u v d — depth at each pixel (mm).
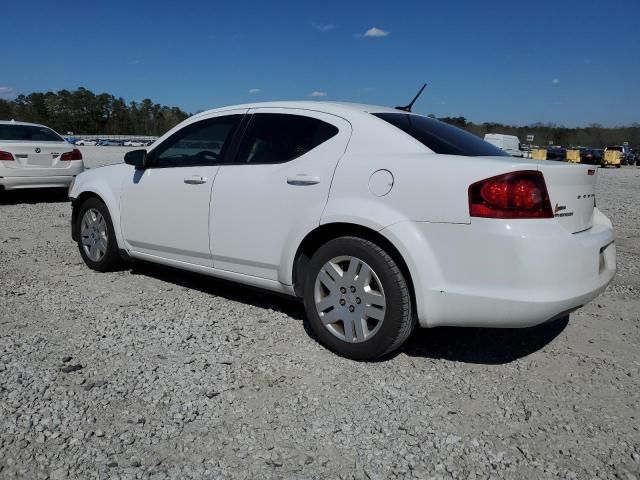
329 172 3615
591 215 3578
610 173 32938
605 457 2586
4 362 3316
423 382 3275
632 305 4871
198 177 4352
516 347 3861
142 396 2990
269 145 4066
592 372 3486
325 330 3629
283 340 3832
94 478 2318
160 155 4797
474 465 2492
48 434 2602
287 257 3783
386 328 3338
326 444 2615
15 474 2320
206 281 5246
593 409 3025
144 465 2414
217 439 2627
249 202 4000
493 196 3008
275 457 2504
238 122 4336
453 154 3455
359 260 3430
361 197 3432
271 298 4750
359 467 2449
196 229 4379
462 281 3111
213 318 4215
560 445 2672
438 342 3906
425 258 3188
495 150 3943
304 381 3234
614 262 3697
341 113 3834
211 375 3264
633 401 3125
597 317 4539
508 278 2990
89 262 5500
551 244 2996
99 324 4016
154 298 4676
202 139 4520
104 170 5406
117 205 5090
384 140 3568
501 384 3287
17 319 4074
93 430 2652
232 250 4141
